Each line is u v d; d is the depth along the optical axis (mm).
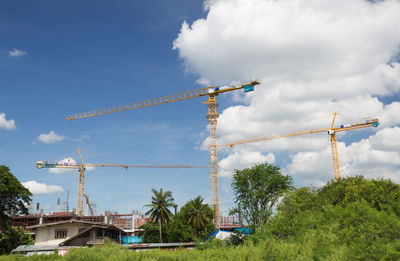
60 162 173750
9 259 33469
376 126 156250
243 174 63000
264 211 56531
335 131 164750
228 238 58562
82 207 171625
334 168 161625
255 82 130375
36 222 87312
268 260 29109
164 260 28641
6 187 50938
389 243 29203
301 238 35656
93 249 31641
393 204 37875
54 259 33219
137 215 109500
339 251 28672
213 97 140250
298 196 49375
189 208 87750
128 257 28422
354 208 38594
